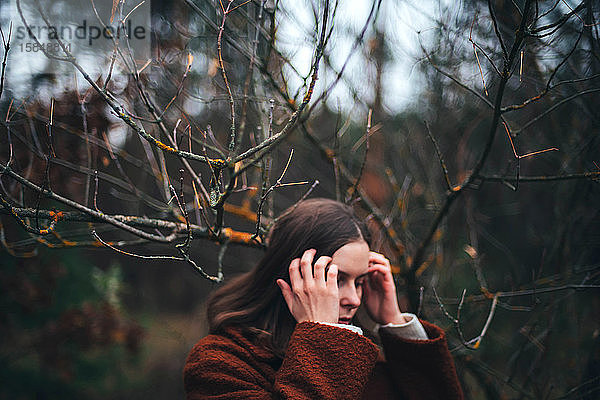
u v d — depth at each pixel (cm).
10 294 301
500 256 292
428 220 261
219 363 125
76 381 378
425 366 147
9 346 338
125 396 398
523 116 225
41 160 156
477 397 246
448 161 253
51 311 347
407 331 151
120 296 422
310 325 123
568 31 173
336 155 177
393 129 264
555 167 228
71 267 362
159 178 165
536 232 264
